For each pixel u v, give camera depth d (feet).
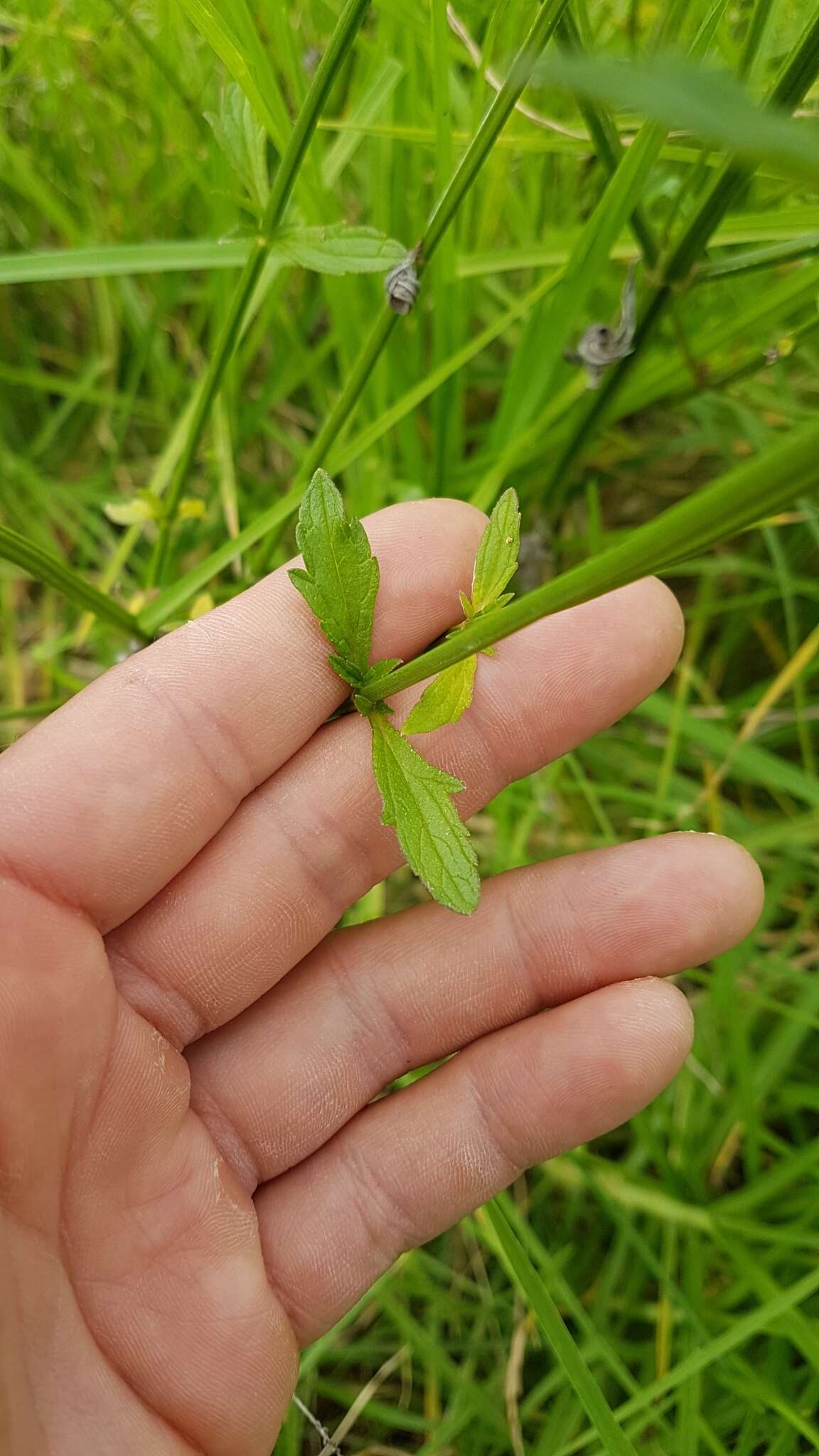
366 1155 0.38
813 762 0.56
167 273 0.52
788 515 0.47
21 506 0.56
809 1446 0.43
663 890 0.38
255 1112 0.38
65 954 0.31
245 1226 0.36
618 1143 0.49
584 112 0.33
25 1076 0.29
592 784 0.53
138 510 0.43
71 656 0.58
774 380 0.51
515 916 0.39
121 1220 0.33
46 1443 0.29
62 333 0.60
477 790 0.38
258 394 0.59
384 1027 0.39
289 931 0.37
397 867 0.38
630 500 0.60
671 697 0.56
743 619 0.55
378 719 0.31
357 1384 0.46
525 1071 0.38
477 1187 0.38
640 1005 0.37
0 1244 0.28
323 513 0.30
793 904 0.52
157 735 0.34
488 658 0.36
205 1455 0.35
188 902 0.36
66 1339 0.31
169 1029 0.36
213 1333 0.34
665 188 0.41
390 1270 0.44
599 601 0.36
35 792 0.32
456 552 0.36
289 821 0.36
